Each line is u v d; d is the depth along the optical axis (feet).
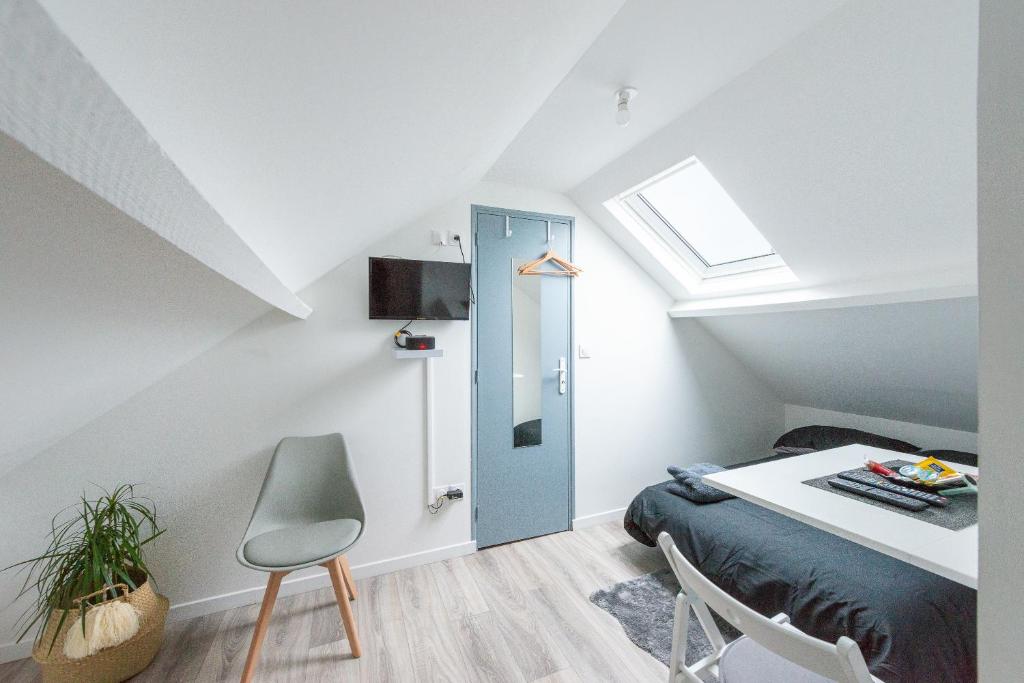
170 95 1.27
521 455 9.27
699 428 11.64
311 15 1.38
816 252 7.27
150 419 6.47
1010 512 1.73
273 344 7.21
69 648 4.95
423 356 7.63
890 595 4.58
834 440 10.41
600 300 10.21
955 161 4.86
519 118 5.16
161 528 6.56
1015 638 1.73
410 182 4.76
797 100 5.22
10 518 5.76
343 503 6.97
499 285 9.04
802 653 2.78
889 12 4.04
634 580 7.60
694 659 5.73
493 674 5.52
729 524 6.68
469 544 8.66
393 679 5.45
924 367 8.16
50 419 4.19
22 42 0.68
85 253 1.66
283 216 3.12
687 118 6.31
